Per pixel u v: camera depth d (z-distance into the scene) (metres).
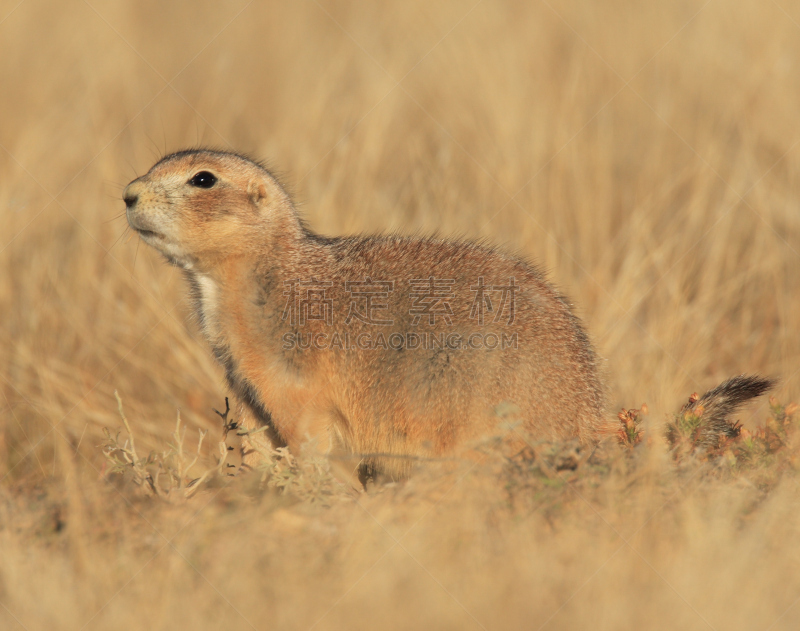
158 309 13.64
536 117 16.61
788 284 14.27
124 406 12.51
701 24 19.28
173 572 6.41
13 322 14.05
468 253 9.53
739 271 14.72
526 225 14.64
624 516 7.05
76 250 15.61
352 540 6.78
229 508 7.71
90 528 7.28
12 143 18.34
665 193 15.61
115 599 6.20
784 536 6.86
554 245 14.08
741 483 7.79
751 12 18.88
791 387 12.29
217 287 10.08
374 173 16.11
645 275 14.64
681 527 6.88
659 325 13.30
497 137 16.31
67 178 17.80
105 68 21.47
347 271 9.64
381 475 9.63
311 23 24.80
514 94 17.47
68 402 12.54
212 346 10.19
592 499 7.32
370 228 15.01
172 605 6.04
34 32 22.80
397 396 9.12
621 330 13.01
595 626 5.71
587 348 9.48
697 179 15.84
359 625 5.77
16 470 11.20
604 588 6.01
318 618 5.84
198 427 12.18
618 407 11.96
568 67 18.67
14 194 15.91
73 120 19.56
